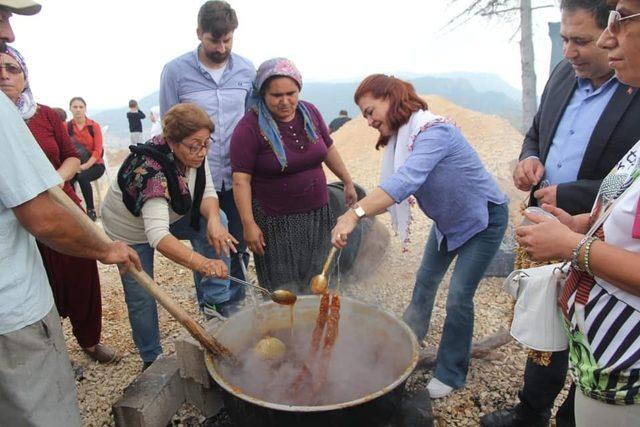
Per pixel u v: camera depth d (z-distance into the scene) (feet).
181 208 8.11
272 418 5.59
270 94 8.89
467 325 8.52
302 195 9.78
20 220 5.10
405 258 15.48
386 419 6.07
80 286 9.33
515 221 15.55
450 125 7.66
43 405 5.60
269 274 10.29
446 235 8.36
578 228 5.39
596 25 5.73
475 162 7.95
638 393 4.28
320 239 10.34
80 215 5.90
